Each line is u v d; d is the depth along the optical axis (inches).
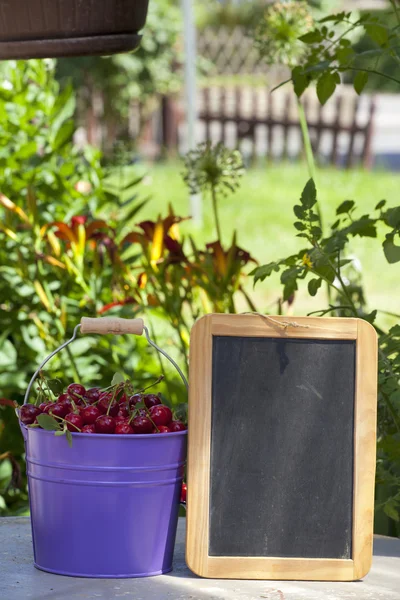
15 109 110.3
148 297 98.4
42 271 105.6
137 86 404.8
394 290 247.1
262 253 285.4
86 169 115.5
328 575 59.0
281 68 627.5
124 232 119.8
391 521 80.9
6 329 106.9
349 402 60.6
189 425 59.1
